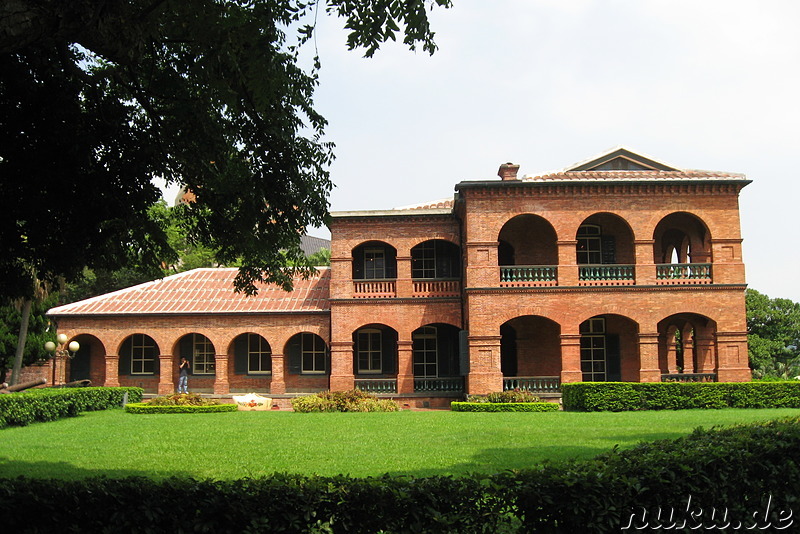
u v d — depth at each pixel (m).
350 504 6.35
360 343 31.42
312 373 31.77
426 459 13.59
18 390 23.80
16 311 29.86
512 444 15.40
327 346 31.69
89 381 30.75
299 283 33.16
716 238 26.81
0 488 6.71
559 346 29.42
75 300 44.62
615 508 6.35
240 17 8.18
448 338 30.84
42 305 32.12
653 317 26.58
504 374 29.67
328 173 10.28
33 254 9.44
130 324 31.42
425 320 29.48
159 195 9.95
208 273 34.62
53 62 8.62
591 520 6.28
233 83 8.89
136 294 32.81
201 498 6.50
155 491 6.60
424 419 21.08
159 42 9.30
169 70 9.52
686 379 26.80
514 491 6.34
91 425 20.12
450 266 30.81
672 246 31.48
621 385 24.48
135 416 23.08
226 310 31.05
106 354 31.25
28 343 31.67
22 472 12.57
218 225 10.94
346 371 29.38
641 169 28.83
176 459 13.91
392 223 29.95
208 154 9.98
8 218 8.78
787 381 25.73
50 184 8.64
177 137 10.02
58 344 30.88
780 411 22.78
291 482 6.63
